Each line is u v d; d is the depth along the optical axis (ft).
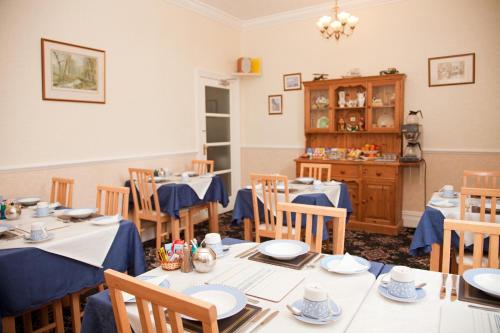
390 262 11.36
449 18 14.08
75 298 6.81
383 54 15.48
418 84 14.85
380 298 3.93
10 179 10.15
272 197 10.19
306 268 4.83
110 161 12.75
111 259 7.10
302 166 13.58
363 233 14.51
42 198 10.87
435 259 7.98
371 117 15.12
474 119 13.96
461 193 7.63
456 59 14.07
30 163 10.57
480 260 4.98
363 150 15.69
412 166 14.96
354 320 3.49
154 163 14.52
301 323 3.46
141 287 3.00
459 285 4.16
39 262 6.00
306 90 16.42
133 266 7.45
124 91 13.24
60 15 11.11
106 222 7.32
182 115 15.85
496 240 4.87
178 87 15.57
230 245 5.93
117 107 13.00
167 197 11.71
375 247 12.77
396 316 3.54
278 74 18.28
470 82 13.89
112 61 12.75
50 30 10.86
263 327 3.40
